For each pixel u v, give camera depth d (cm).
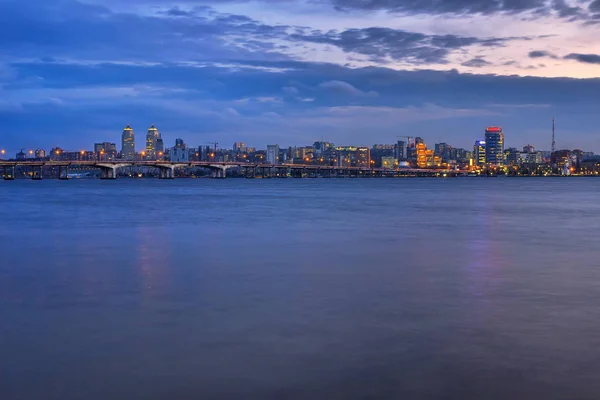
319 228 5259
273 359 1583
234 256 3456
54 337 1791
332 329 1853
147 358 1598
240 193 15000
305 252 3634
